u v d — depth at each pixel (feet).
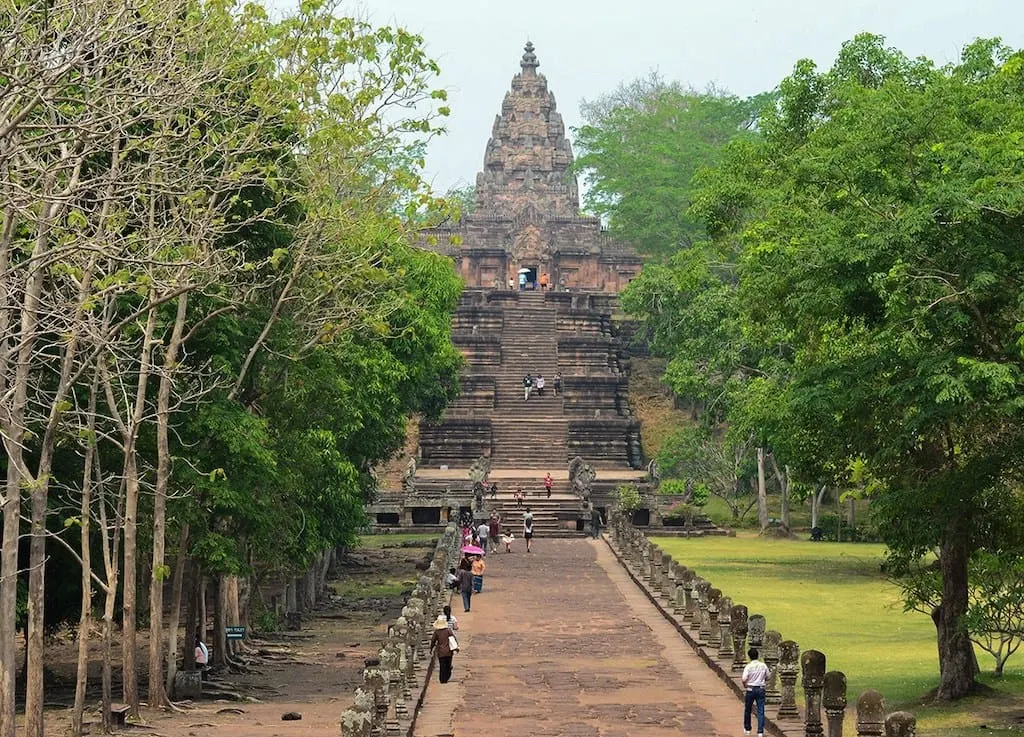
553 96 423.64
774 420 141.90
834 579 184.24
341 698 107.45
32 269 72.90
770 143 133.28
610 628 133.69
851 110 95.09
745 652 108.47
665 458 290.56
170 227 82.64
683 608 137.18
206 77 84.94
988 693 97.35
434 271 181.78
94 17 69.51
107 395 92.53
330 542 147.74
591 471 273.75
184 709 100.07
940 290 82.48
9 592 78.59
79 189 71.41
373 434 159.12
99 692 116.67
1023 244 79.77
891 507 92.02
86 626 86.43
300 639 145.18
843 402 90.22
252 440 102.17
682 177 357.20
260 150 90.33
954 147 79.97
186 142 86.89
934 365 79.00
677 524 267.59
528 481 276.82
